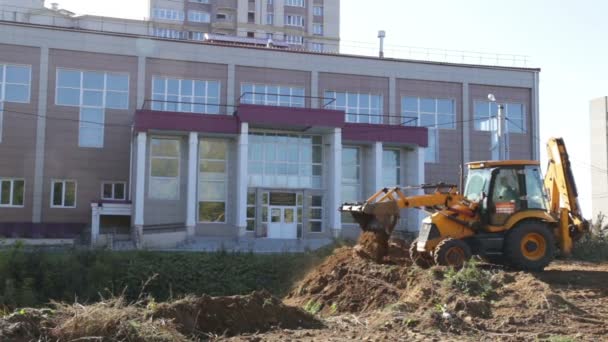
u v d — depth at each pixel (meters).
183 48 41.03
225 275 25.81
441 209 15.98
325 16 96.12
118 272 25.09
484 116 46.59
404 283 13.79
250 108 37.50
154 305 9.28
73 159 38.84
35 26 38.59
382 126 40.75
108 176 39.28
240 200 37.03
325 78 43.72
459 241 14.51
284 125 38.47
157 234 34.75
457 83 46.28
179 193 37.91
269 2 93.75
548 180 16.16
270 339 8.79
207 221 38.34
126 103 39.88
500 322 10.18
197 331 9.08
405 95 45.19
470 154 46.00
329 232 39.12
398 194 16.44
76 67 39.19
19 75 38.34
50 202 38.28
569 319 10.40
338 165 38.94
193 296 10.22
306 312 10.51
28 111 38.28
